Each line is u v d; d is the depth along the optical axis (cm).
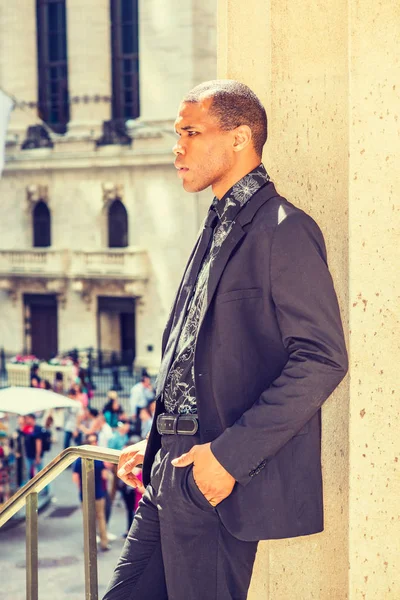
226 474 191
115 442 1465
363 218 229
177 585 209
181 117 210
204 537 205
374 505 230
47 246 3897
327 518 248
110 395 1675
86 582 271
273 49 251
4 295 3875
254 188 208
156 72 3569
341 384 241
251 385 201
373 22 225
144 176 3609
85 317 3712
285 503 200
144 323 3609
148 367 3578
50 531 1482
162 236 3584
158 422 216
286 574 243
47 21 3900
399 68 224
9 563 1334
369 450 230
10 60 3897
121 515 1550
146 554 222
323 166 244
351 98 228
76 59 3772
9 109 1309
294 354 192
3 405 1062
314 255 194
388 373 229
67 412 2242
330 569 249
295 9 247
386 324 229
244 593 209
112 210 3734
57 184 3794
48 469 281
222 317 202
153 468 216
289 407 187
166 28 3547
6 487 1573
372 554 230
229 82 210
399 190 226
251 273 200
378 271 229
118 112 3788
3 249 3806
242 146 208
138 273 3559
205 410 205
